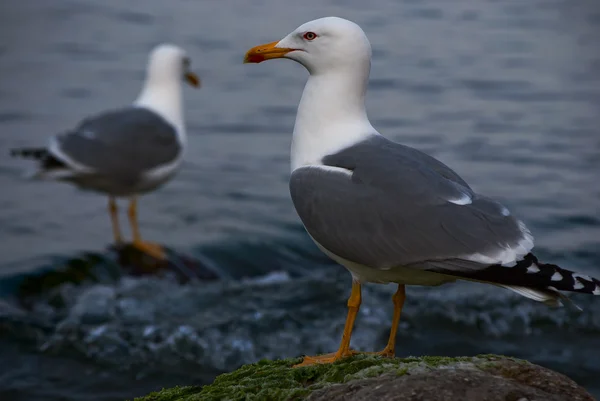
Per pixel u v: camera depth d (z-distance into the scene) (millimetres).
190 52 27016
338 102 7609
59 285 13492
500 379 5781
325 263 14922
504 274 6348
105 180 14727
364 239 6938
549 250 14750
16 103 22266
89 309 12641
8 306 12773
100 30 29953
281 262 14812
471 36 30266
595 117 22047
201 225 16094
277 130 21031
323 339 11836
